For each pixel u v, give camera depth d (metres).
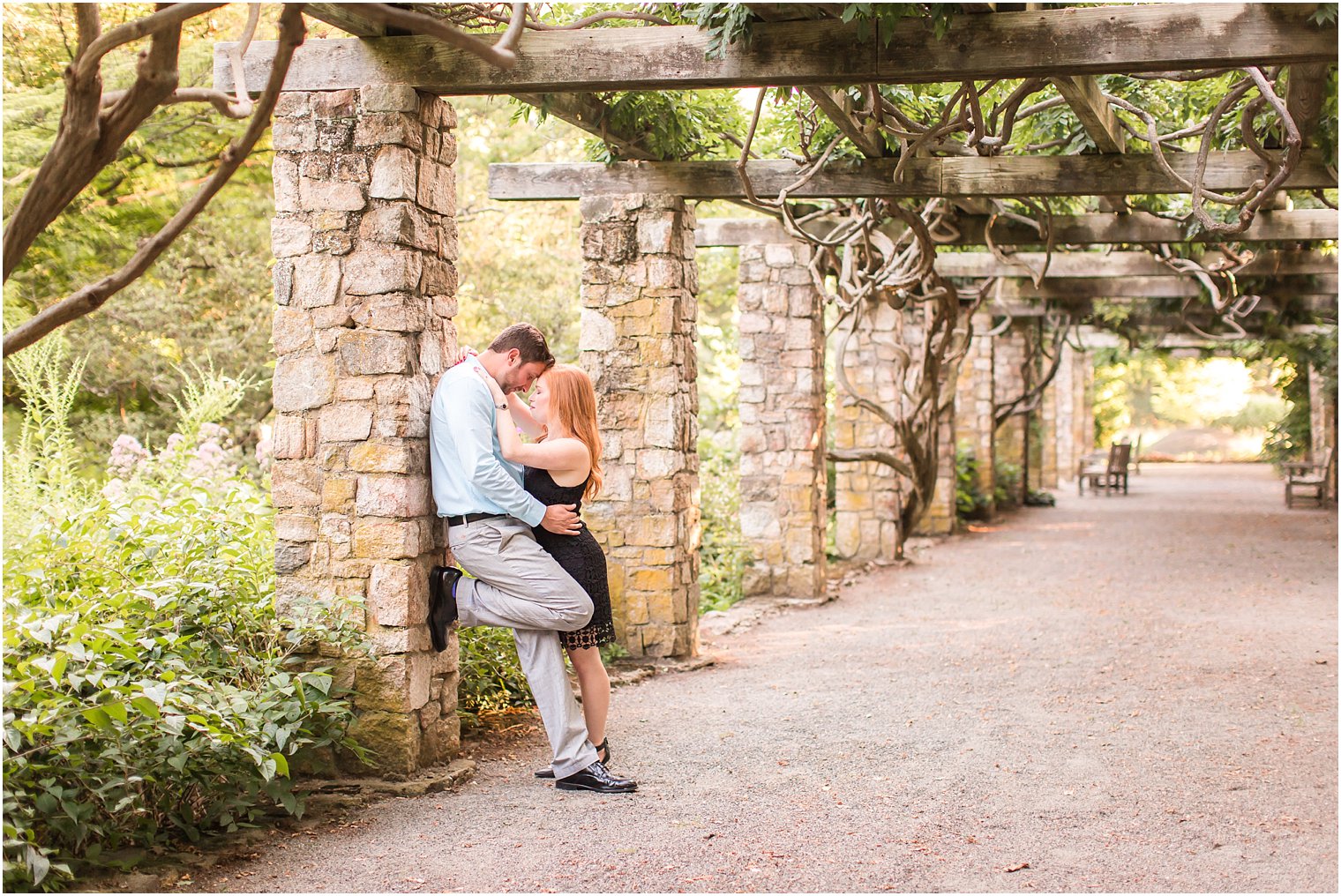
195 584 3.94
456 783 4.24
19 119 8.77
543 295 11.47
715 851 3.54
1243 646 6.94
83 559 3.98
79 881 3.10
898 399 10.45
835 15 4.12
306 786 4.09
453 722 4.52
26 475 5.35
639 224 6.58
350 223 4.26
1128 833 3.71
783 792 4.16
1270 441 24.03
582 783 4.18
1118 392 34.12
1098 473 20.45
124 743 3.22
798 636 7.48
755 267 9.04
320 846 3.57
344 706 4.02
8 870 2.91
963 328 12.64
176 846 3.46
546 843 3.61
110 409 10.44
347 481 4.24
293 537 4.30
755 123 5.64
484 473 4.02
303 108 4.29
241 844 3.52
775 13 4.17
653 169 6.58
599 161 6.69
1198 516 15.96
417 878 3.30
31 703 3.13
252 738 3.57
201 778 3.53
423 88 4.28
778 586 8.96
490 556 4.09
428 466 4.35
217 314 10.67
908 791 4.16
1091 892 3.22
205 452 5.94
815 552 8.95
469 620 4.21
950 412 13.48
